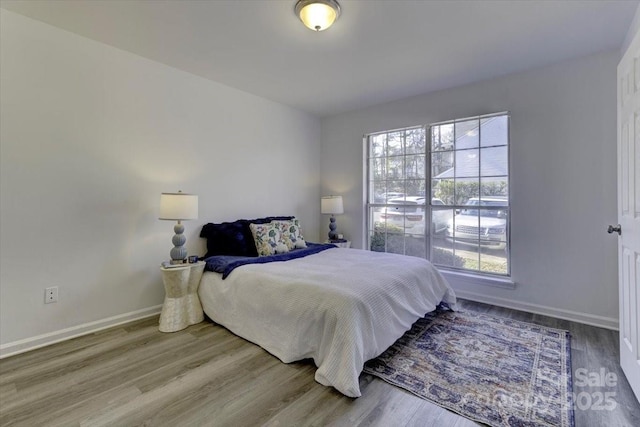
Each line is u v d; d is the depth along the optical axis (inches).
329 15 78.7
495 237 126.1
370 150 165.9
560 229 110.8
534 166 115.4
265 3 78.0
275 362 80.7
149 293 112.3
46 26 88.4
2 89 82.2
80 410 61.7
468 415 60.2
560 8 79.8
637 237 62.9
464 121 132.9
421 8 79.7
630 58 66.4
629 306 69.1
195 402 64.4
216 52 104.6
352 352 68.6
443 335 95.4
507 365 78.0
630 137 66.9
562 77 109.5
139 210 109.1
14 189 84.3
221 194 134.9
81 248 96.3
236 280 98.2
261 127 150.7
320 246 141.7
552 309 112.3
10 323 84.0
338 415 60.4
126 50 103.8
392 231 157.6
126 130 105.2
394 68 115.7
